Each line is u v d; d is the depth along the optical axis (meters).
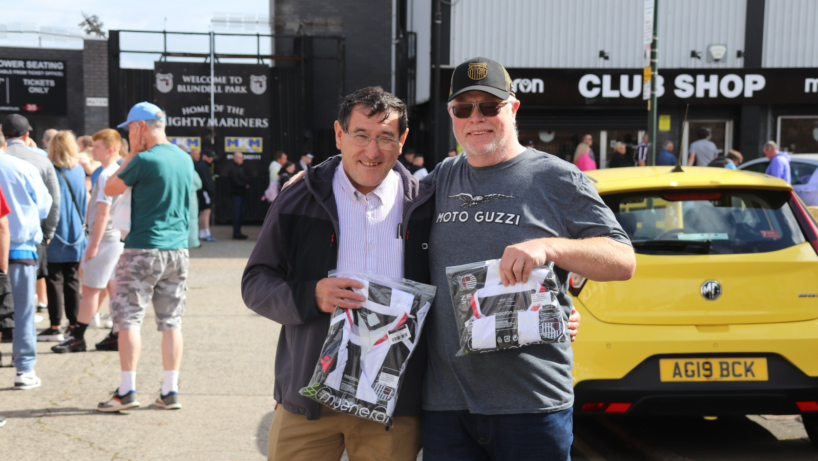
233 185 16.14
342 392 2.47
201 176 15.59
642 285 3.99
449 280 2.46
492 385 2.50
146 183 4.86
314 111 20.36
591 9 17.27
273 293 2.58
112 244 6.52
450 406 2.57
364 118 2.58
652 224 4.17
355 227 2.66
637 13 17.30
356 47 20.86
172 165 4.95
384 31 20.94
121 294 4.93
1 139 5.53
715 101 17.31
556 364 2.52
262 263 2.70
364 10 20.88
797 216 4.20
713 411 3.92
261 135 18.62
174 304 5.09
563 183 2.53
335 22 20.00
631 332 3.92
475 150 2.54
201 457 4.22
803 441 4.61
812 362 3.87
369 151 2.57
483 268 2.42
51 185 6.36
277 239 2.68
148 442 4.43
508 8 17.14
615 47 17.38
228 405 5.14
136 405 4.99
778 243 4.08
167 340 5.07
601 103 17.20
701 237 4.08
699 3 17.41
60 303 7.04
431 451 2.64
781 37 17.47
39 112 22.39
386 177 2.71
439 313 2.58
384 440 2.68
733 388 3.85
